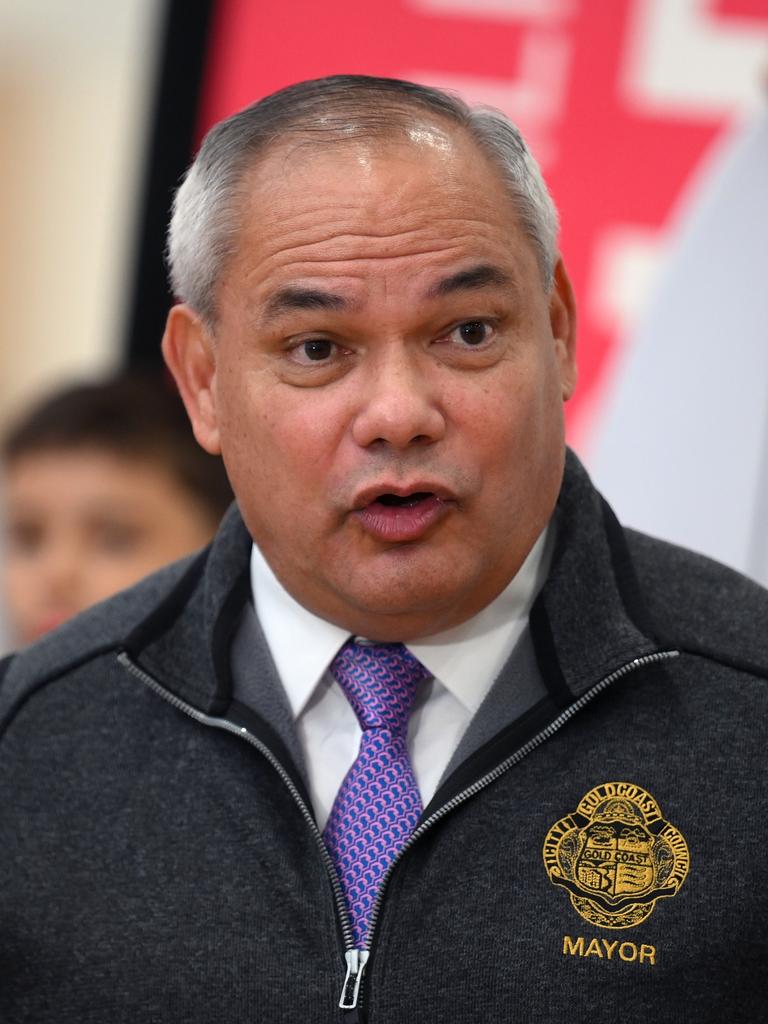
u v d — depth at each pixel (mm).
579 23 9242
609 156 9141
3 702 5355
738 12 9016
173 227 5105
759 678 4934
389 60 9625
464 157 4672
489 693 4996
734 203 7848
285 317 4621
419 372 4590
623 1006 4578
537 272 4832
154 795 5062
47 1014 4934
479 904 4699
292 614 5172
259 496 4840
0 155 14016
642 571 5277
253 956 4773
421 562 4672
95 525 8312
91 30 13820
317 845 4852
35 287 14148
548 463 4863
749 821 4707
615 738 4879
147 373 8781
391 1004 4645
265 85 10000
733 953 4613
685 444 7777
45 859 5055
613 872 4691
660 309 7953
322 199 4582
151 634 5262
